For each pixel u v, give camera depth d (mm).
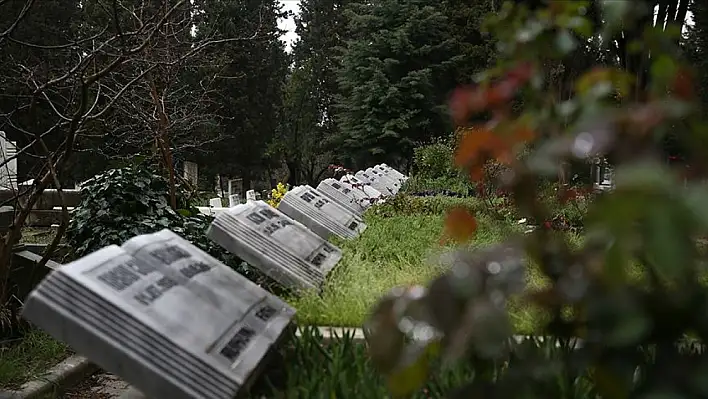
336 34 32125
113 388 4953
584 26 1768
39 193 5262
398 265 5672
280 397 2689
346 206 8742
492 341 1312
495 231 6738
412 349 1476
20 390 4359
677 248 1088
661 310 1370
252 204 5031
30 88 6062
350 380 2750
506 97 1622
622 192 1163
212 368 2344
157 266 2838
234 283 3162
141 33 6121
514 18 1894
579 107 1494
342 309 3918
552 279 1552
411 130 24984
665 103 1396
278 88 30172
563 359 1590
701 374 1302
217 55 18906
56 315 2260
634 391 1435
